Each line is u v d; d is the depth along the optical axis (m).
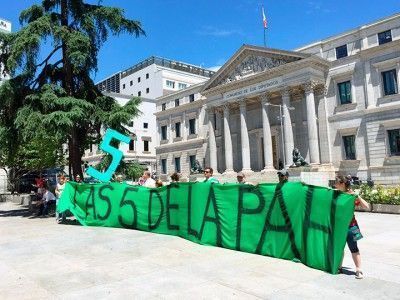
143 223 13.09
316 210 7.88
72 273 7.68
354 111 35.88
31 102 19.08
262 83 40.94
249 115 47.25
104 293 6.33
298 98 41.53
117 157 17.53
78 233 12.98
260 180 38.75
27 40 18.11
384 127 33.66
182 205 11.68
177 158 56.97
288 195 8.64
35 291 6.54
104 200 14.66
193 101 53.84
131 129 66.94
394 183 32.66
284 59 39.03
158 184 14.55
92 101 21.84
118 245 10.55
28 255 9.60
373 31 34.75
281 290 6.31
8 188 52.38
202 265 8.05
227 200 10.02
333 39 37.72
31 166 39.72
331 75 37.72
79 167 21.70
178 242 10.75
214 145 47.06
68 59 19.61
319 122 38.25
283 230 8.65
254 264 8.07
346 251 9.34
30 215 20.27
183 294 6.19
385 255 8.84
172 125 57.94
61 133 17.88
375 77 34.56
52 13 20.28
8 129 20.14
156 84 86.12
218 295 6.11
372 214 17.67
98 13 20.59
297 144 41.19
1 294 6.42
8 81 19.59
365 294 6.06
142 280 7.03
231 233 9.75
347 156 36.53
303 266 7.88
